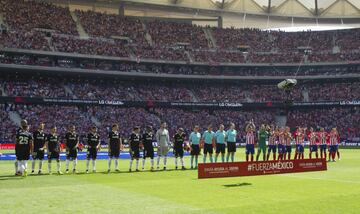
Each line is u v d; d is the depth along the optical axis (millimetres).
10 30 59281
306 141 61562
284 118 72062
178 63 69625
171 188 16156
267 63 74188
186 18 81375
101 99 61812
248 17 79938
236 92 73562
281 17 79500
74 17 69188
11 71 59250
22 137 19984
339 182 18031
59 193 14828
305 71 75562
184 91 71375
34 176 20312
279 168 20922
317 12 78562
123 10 74375
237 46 77000
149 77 67688
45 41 61000
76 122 58156
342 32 79625
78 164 28047
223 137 25312
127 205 12562
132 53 67500
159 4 73438
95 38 67062
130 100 64188
